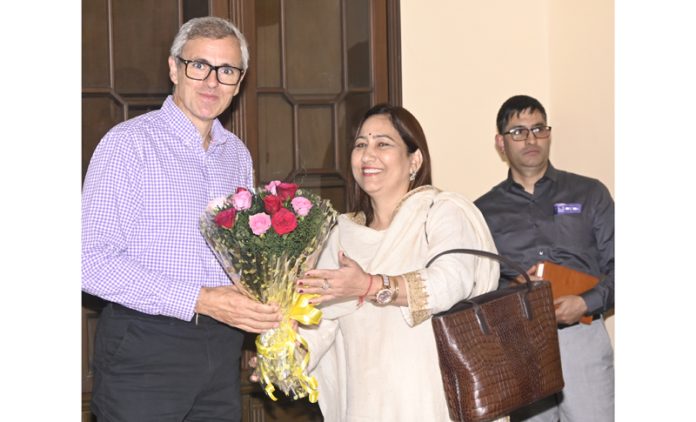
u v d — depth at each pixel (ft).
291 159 12.34
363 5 12.75
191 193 7.66
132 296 7.22
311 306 7.47
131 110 11.37
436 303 7.33
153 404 7.39
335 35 12.58
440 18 13.28
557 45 13.94
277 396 12.16
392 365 7.79
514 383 7.14
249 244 6.78
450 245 7.66
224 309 7.23
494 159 13.74
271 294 7.15
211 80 7.62
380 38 12.86
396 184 8.18
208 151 7.94
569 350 10.82
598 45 13.21
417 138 8.25
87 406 11.18
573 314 10.38
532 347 7.37
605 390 10.95
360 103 12.76
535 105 11.37
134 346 7.37
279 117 12.27
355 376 7.95
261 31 12.11
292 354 7.63
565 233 11.25
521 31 13.87
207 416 7.85
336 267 8.31
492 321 7.18
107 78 11.24
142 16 11.39
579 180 11.49
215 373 7.73
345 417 8.23
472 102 13.56
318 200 7.32
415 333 7.79
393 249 7.91
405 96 13.09
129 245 7.42
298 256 7.03
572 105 13.75
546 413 11.78
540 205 11.39
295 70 12.35
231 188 8.19
